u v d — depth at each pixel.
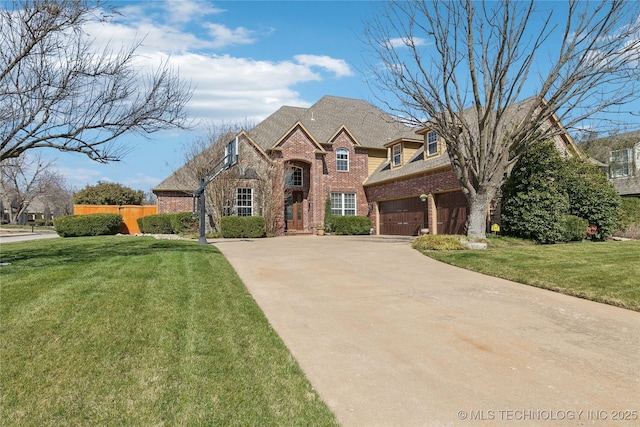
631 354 4.70
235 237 20.03
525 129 12.91
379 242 16.47
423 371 4.27
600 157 24.81
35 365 4.12
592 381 4.02
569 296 7.27
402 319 6.00
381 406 3.56
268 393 3.74
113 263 9.55
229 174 21.39
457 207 18.03
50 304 5.97
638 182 23.42
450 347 4.93
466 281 8.47
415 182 20.91
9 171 42.03
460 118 13.58
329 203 24.92
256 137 24.20
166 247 13.25
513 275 8.69
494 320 5.94
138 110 9.14
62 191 63.81
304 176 25.98
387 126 29.38
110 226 22.73
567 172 15.09
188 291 7.10
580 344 5.01
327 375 4.19
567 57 12.15
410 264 10.37
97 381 3.85
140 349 4.58
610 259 9.85
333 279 8.66
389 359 4.59
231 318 5.80
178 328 5.27
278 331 5.51
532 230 13.94
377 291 7.64
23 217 62.72
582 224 14.60
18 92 8.01
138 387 3.76
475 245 12.52
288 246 14.66
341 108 30.30
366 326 5.71
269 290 7.71
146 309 5.94
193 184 24.09
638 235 17.03
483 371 4.27
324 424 3.25
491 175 13.45
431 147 20.45
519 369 4.31
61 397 3.57
